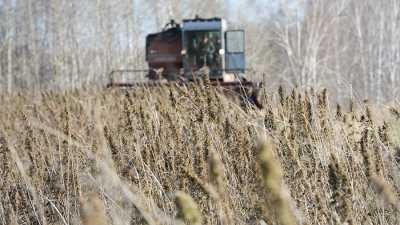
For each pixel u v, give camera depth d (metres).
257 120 17.30
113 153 15.26
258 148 4.90
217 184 6.25
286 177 12.71
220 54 61.53
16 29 138.62
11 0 137.50
